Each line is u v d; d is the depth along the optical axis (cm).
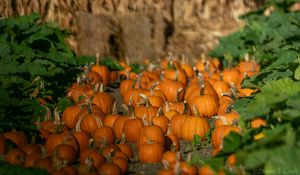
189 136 618
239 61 966
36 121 659
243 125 554
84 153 541
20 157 541
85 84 778
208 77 839
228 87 782
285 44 812
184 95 770
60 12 970
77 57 902
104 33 969
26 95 703
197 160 475
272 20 909
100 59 888
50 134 611
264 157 432
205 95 706
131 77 870
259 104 496
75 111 665
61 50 847
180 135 628
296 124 487
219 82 784
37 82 727
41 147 541
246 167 441
